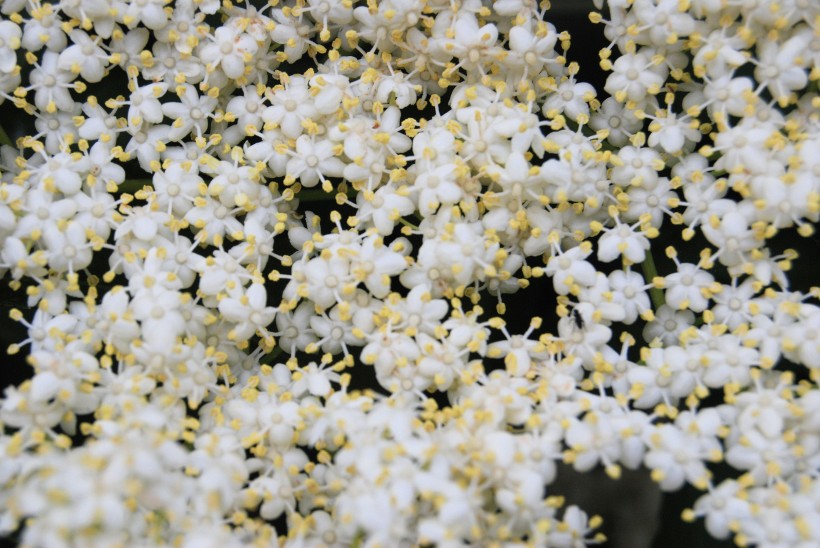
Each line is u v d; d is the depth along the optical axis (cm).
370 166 19
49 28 19
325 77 19
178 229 19
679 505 18
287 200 19
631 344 19
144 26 20
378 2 19
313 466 18
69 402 18
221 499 18
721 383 18
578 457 18
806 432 18
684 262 19
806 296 18
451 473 17
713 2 19
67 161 19
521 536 18
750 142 18
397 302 18
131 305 18
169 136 19
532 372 18
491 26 19
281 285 19
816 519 17
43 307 18
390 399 18
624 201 19
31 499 17
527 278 19
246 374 19
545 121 19
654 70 19
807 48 19
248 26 19
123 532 17
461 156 19
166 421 18
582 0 20
